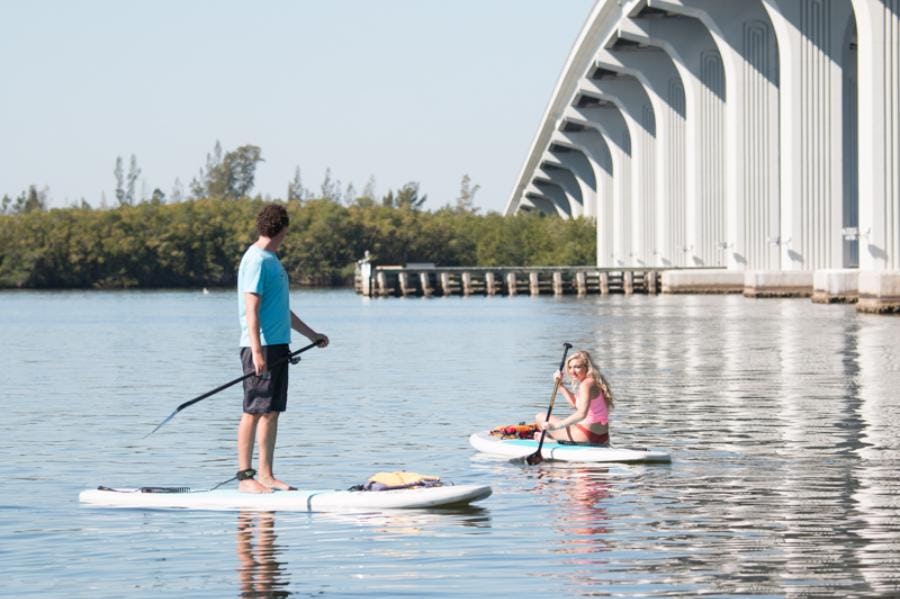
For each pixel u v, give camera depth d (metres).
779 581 19.98
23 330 110.62
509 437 34.50
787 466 30.91
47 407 46.34
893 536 22.97
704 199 175.50
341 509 25.81
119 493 26.78
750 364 61.44
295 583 20.19
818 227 136.25
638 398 46.72
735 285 159.25
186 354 77.31
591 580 20.14
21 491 28.28
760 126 155.38
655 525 24.12
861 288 105.75
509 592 19.50
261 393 26.44
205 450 34.69
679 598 19.12
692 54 173.88
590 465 31.41
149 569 21.19
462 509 25.81
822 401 45.25
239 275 26.39
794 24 133.75
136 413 44.16
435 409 44.34
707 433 36.94
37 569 21.23
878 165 104.44
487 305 155.88
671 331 90.00
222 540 23.19
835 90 133.75
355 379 56.47
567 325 102.25
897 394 47.41
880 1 103.75
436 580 20.23
